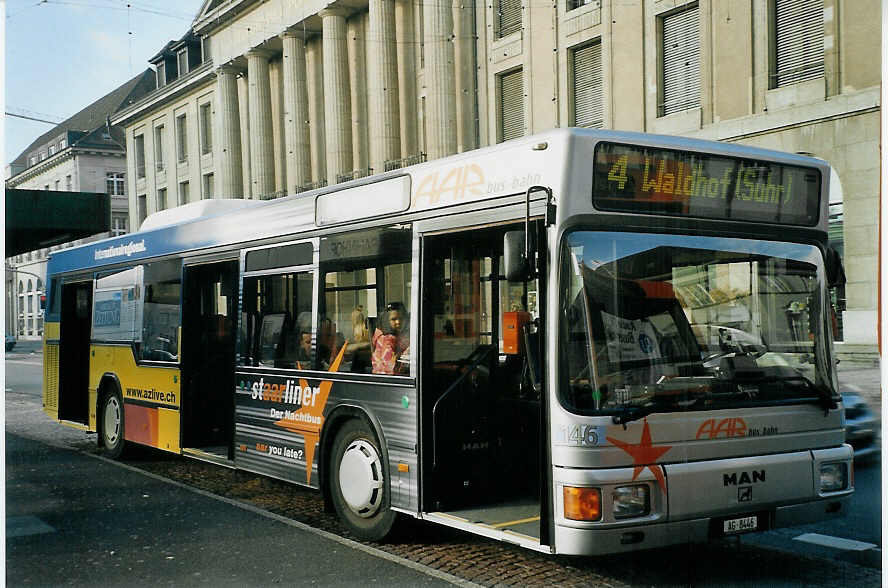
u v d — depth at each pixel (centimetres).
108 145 6284
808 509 622
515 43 2825
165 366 1124
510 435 745
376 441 748
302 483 845
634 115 2411
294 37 4109
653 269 602
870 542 731
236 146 4781
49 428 1733
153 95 5466
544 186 593
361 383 763
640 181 606
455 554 703
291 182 4150
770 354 629
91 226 1314
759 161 647
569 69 2633
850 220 1911
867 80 1883
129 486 1027
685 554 696
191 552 717
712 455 591
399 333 727
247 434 941
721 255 624
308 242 855
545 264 589
